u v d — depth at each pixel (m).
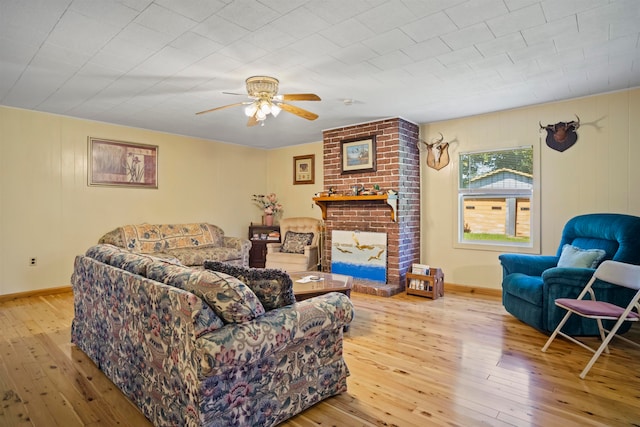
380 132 4.75
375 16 2.21
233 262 5.25
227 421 1.61
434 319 3.55
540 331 3.18
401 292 4.65
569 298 2.92
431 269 4.41
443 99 3.90
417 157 5.00
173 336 1.68
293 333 1.77
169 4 2.07
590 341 2.95
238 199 6.57
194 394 1.54
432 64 2.96
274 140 6.23
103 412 1.98
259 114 3.17
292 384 1.89
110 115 4.52
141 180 5.27
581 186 3.88
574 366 2.50
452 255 4.80
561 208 4.01
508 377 2.34
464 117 4.65
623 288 2.87
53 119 4.48
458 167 4.73
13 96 3.77
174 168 5.65
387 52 2.72
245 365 1.64
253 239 6.29
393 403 2.04
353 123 4.95
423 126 5.04
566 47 2.67
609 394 2.13
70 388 2.23
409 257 4.82
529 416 1.90
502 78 3.30
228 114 4.44
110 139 4.96
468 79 3.31
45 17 2.20
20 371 2.46
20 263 4.29
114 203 5.02
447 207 4.83
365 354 2.71
